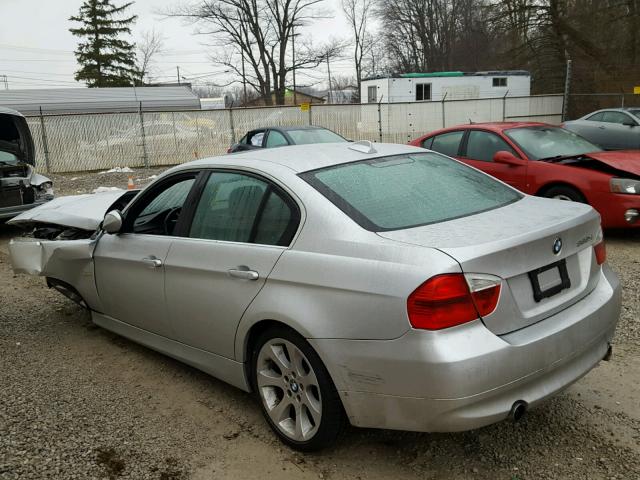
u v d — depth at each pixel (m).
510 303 2.58
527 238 2.66
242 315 3.15
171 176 3.93
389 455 3.02
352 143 3.84
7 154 9.52
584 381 3.70
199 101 34.84
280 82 46.84
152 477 2.88
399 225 2.87
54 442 3.17
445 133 8.57
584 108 26.17
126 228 4.13
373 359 2.58
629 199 6.52
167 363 4.24
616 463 2.85
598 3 28.47
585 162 7.25
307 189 3.06
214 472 2.92
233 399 3.68
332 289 2.72
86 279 4.50
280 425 3.12
